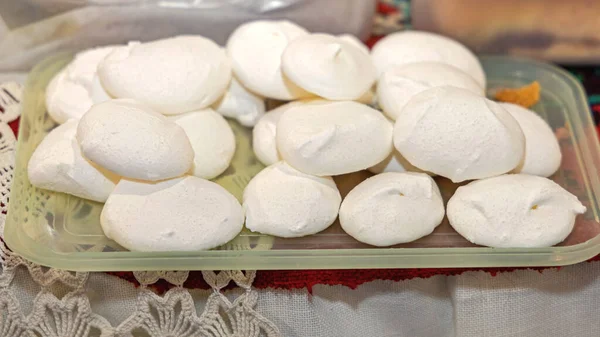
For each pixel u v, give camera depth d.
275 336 0.38
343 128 0.38
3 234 0.37
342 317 0.39
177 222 0.36
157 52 0.41
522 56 0.52
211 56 0.42
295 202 0.38
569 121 0.46
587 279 0.40
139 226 0.36
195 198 0.37
